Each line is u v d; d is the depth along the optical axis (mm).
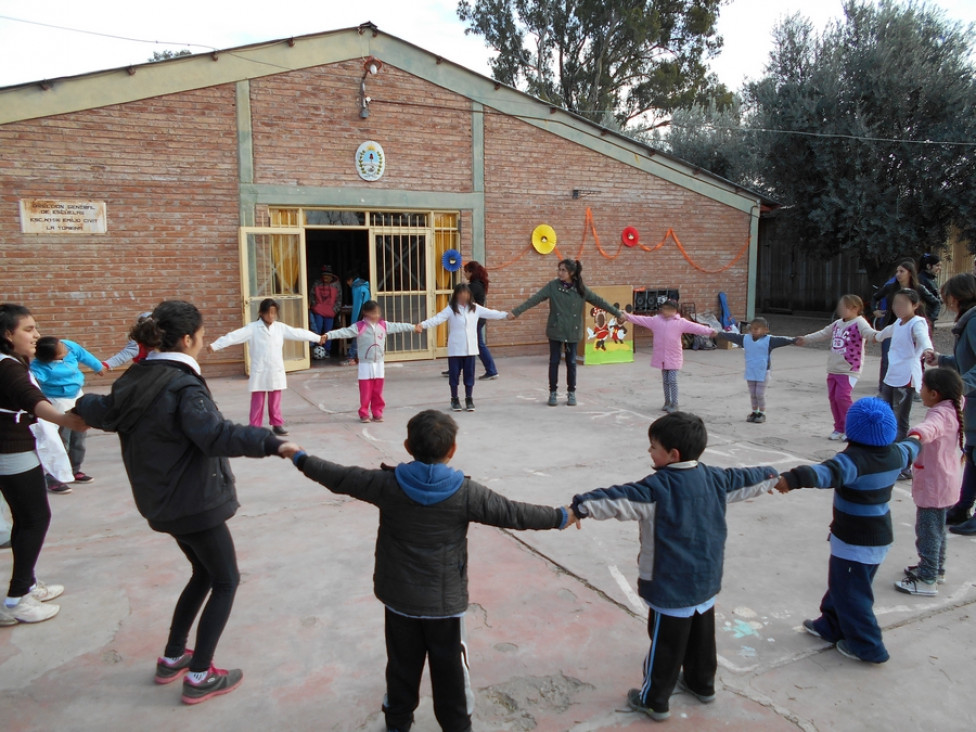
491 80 11695
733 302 14570
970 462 4762
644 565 2814
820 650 3422
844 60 15570
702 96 30000
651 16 27422
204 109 9852
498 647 3418
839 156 15562
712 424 7801
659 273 13703
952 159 14578
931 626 3639
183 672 3182
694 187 13773
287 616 3709
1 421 3449
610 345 11953
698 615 2883
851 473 3074
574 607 3820
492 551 4543
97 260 9477
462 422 7957
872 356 12852
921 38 15156
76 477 5906
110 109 9328
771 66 16969
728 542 4699
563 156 12508
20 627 3607
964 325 4883
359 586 4047
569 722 2879
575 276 8625
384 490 2541
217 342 6887
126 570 4270
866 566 3250
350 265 15602
